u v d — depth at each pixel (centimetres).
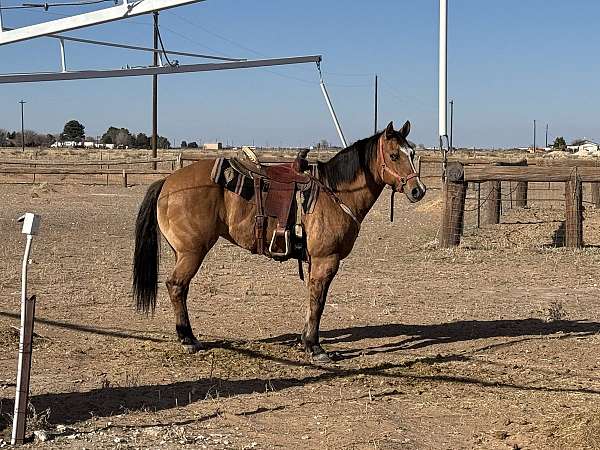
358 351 655
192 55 567
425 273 1070
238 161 622
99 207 2012
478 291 943
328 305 844
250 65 582
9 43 484
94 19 453
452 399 517
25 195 2361
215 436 436
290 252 607
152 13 477
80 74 472
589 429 429
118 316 762
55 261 1091
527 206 2062
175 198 615
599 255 1224
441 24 881
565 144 8269
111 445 414
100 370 575
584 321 782
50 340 658
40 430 430
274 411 486
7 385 527
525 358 636
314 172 622
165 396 513
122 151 6506
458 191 1302
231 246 1328
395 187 609
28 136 10350
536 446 421
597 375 584
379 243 1382
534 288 967
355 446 424
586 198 2372
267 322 754
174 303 630
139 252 627
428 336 713
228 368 586
